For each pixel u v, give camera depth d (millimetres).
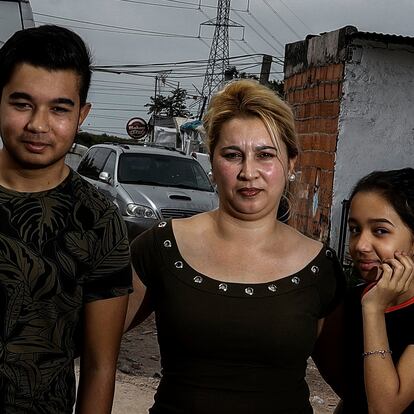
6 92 1957
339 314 2391
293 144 2348
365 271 2289
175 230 2352
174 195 10281
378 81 9852
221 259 2275
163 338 2266
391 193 2223
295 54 11773
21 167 1974
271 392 2182
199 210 10258
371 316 2176
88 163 12062
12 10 7559
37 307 1975
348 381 2352
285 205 2592
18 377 1973
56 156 1972
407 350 2174
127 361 5746
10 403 1973
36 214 1984
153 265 2307
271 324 2176
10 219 1965
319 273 2309
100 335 2137
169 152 11562
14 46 1948
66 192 2031
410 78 9898
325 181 10172
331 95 10102
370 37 9508
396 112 9922
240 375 2176
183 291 2225
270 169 2277
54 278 1981
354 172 9922
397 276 2168
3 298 1941
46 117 1943
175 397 2211
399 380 2137
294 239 2367
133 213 9938
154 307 2340
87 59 2035
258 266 2270
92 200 2068
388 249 2225
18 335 1962
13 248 1950
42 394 2008
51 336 2006
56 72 1942
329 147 10086
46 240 1980
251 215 2275
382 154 9969
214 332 2170
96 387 2174
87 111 2119
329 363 2477
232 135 2283
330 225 9891
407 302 2240
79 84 1997
